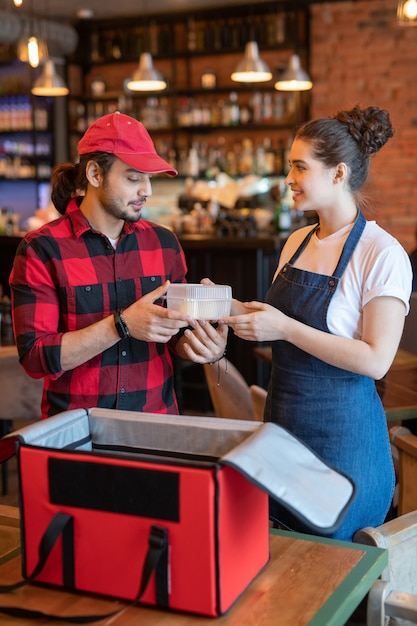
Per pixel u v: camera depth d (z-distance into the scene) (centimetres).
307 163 197
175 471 122
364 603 171
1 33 719
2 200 966
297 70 670
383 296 188
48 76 668
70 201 205
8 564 147
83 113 903
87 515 129
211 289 180
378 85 768
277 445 134
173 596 125
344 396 198
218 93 842
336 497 131
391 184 770
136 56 862
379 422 204
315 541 154
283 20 798
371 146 198
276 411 206
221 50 822
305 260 207
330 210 202
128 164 186
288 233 591
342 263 196
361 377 199
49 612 127
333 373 197
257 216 630
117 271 203
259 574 139
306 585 135
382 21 758
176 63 865
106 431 156
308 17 788
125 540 127
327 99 788
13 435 138
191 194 730
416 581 177
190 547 123
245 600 130
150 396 205
